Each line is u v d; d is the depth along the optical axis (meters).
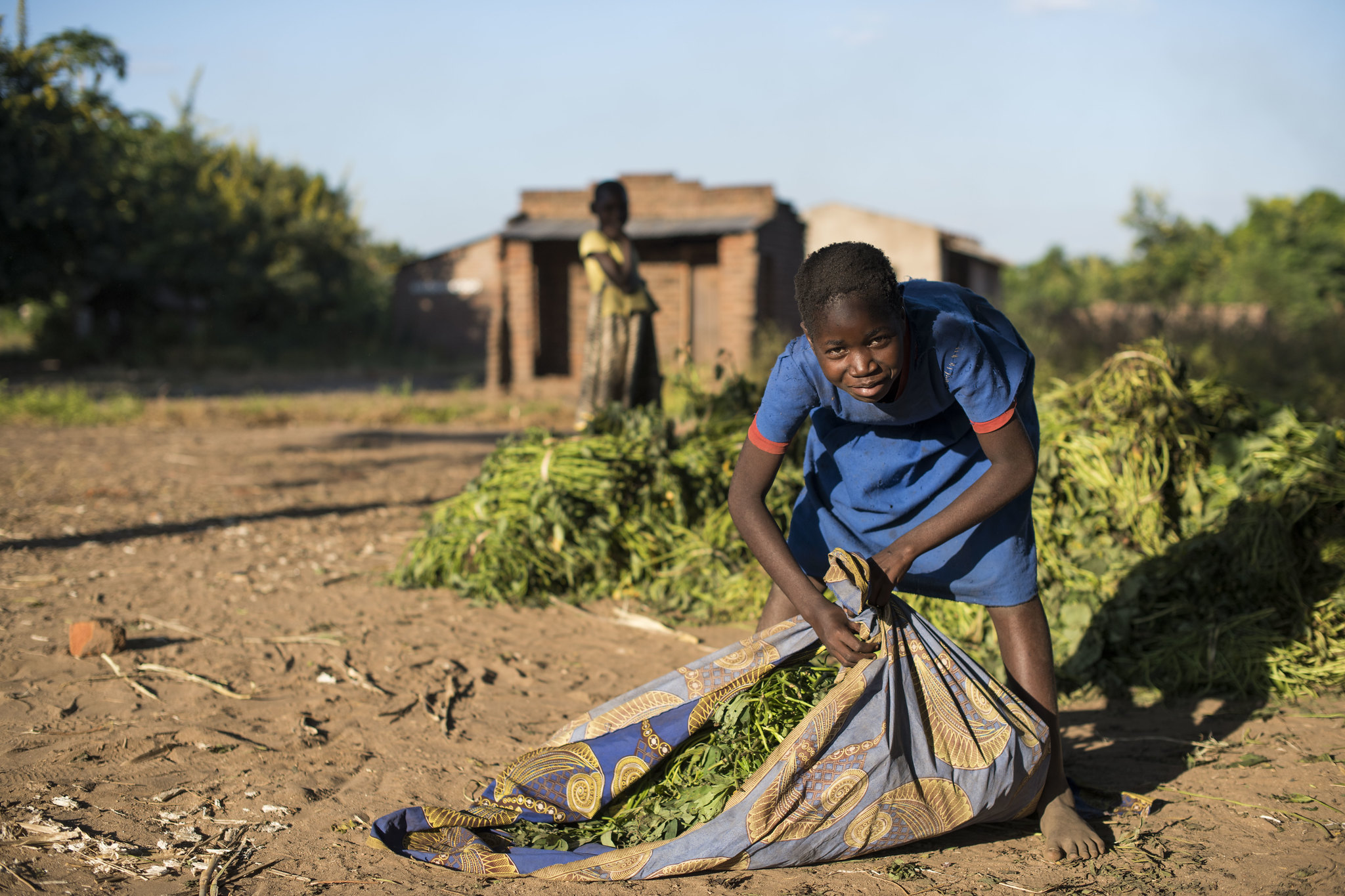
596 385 6.65
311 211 31.94
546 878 2.39
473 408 15.01
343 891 2.33
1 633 4.23
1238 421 4.74
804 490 2.79
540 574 5.09
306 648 4.18
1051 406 4.89
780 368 2.42
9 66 21.20
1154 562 4.12
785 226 18.61
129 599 4.81
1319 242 34.72
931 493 2.51
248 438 11.58
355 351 30.61
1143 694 3.77
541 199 18.89
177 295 29.59
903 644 2.51
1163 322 13.40
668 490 5.30
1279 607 3.96
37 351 25.75
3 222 21.28
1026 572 2.57
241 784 2.93
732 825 2.38
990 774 2.47
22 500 7.23
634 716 2.63
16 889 2.28
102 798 2.79
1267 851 2.52
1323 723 3.36
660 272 18.62
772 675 2.67
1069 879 2.40
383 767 3.08
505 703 3.66
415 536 6.41
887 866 2.47
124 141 25.23
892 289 2.14
